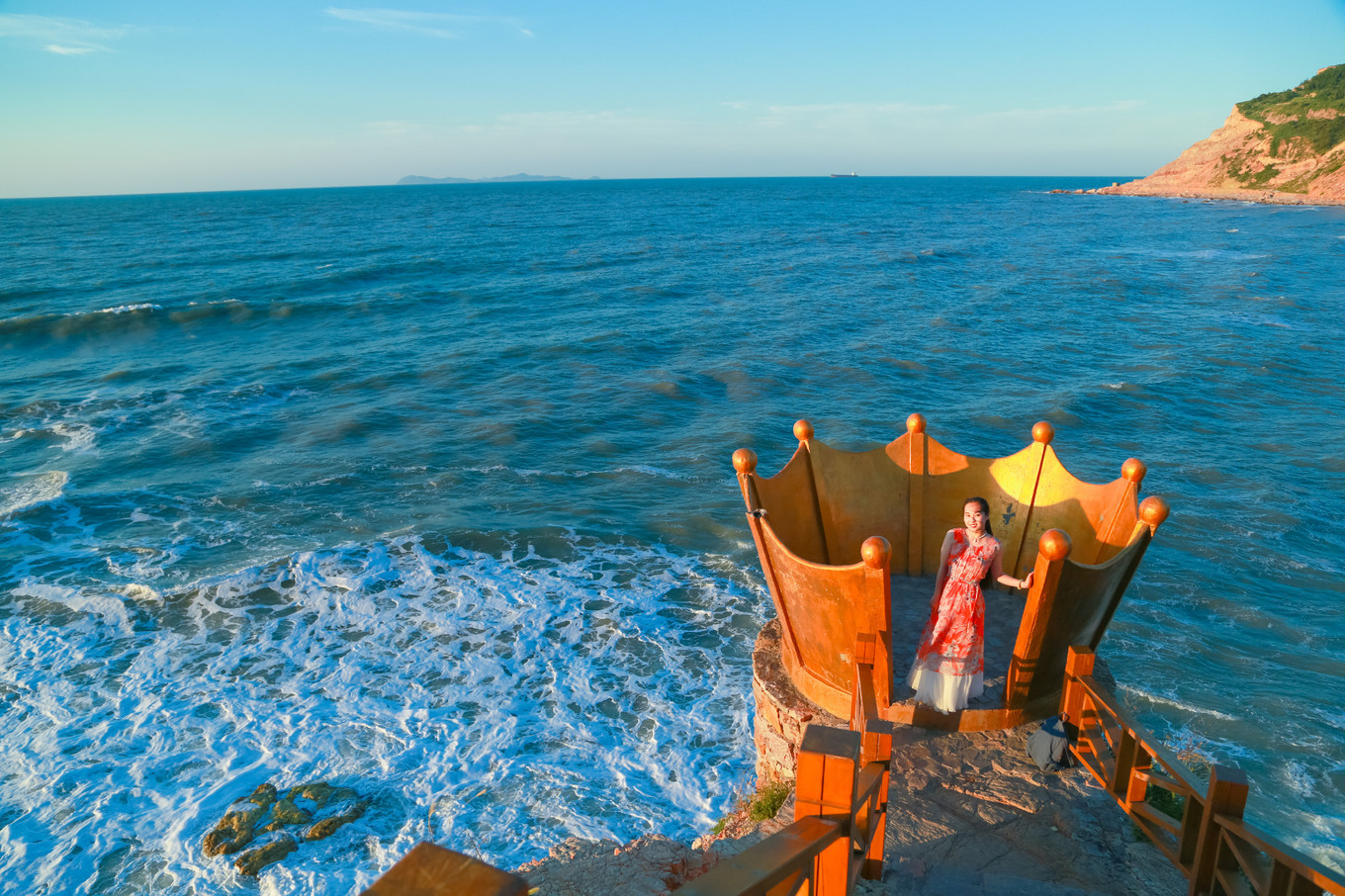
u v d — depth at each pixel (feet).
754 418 78.84
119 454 67.87
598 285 164.25
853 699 14.26
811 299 145.69
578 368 98.12
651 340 112.27
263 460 66.90
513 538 51.47
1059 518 19.85
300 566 46.73
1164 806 16.89
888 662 15.28
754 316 129.80
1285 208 374.63
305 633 40.09
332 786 29.78
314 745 31.99
